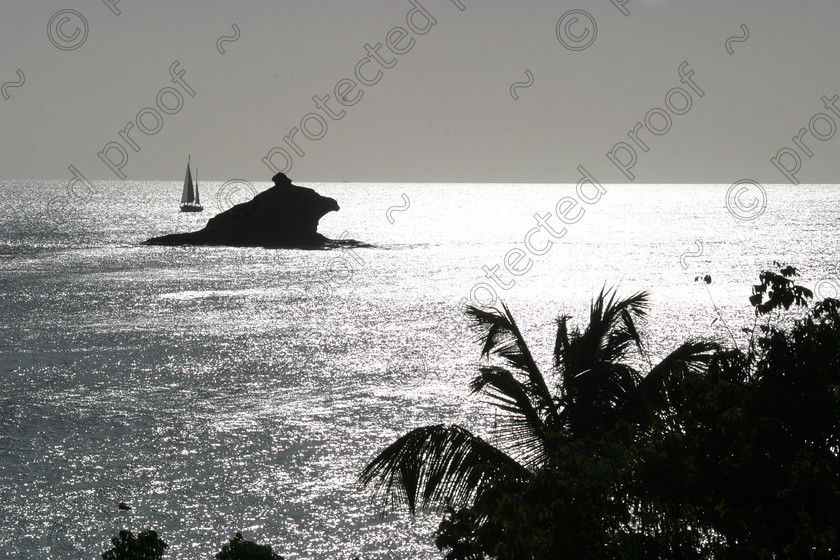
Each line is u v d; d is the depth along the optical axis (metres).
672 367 18.14
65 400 79.12
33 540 49.25
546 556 14.01
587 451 15.70
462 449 18.72
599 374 21.09
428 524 53.09
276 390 84.88
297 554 49.16
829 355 16.88
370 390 85.19
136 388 84.38
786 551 14.34
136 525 52.00
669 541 14.68
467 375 92.06
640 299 23.16
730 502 15.37
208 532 51.16
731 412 15.52
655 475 15.12
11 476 58.56
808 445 16.33
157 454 64.06
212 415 74.94
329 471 61.28
